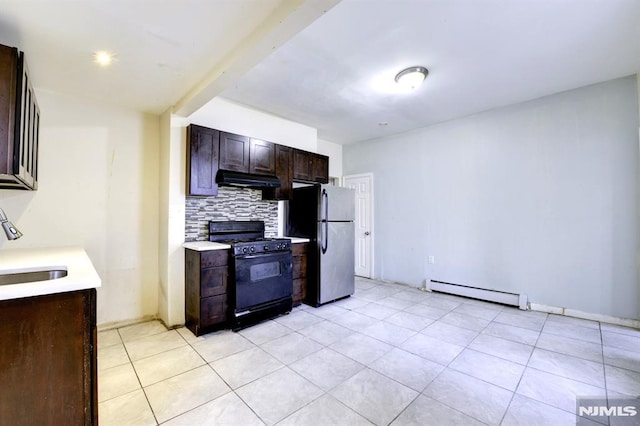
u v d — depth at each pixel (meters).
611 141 3.06
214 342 2.60
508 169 3.72
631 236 2.96
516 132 3.65
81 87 2.58
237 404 1.76
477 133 3.98
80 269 1.47
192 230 3.21
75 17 1.67
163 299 3.05
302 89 3.16
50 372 1.16
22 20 1.68
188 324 2.93
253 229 3.70
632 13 1.97
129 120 3.06
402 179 4.82
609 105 3.06
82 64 2.20
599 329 2.92
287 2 1.56
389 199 5.00
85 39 1.89
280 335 2.77
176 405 1.74
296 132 4.27
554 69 2.79
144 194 3.15
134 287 3.08
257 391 1.89
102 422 1.59
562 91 3.30
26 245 2.51
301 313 3.41
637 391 1.90
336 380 2.02
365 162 5.36
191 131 2.93
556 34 2.22
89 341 1.24
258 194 3.86
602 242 3.12
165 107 3.02
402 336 2.76
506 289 3.74
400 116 4.05
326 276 3.73
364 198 5.37
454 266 4.21
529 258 3.57
